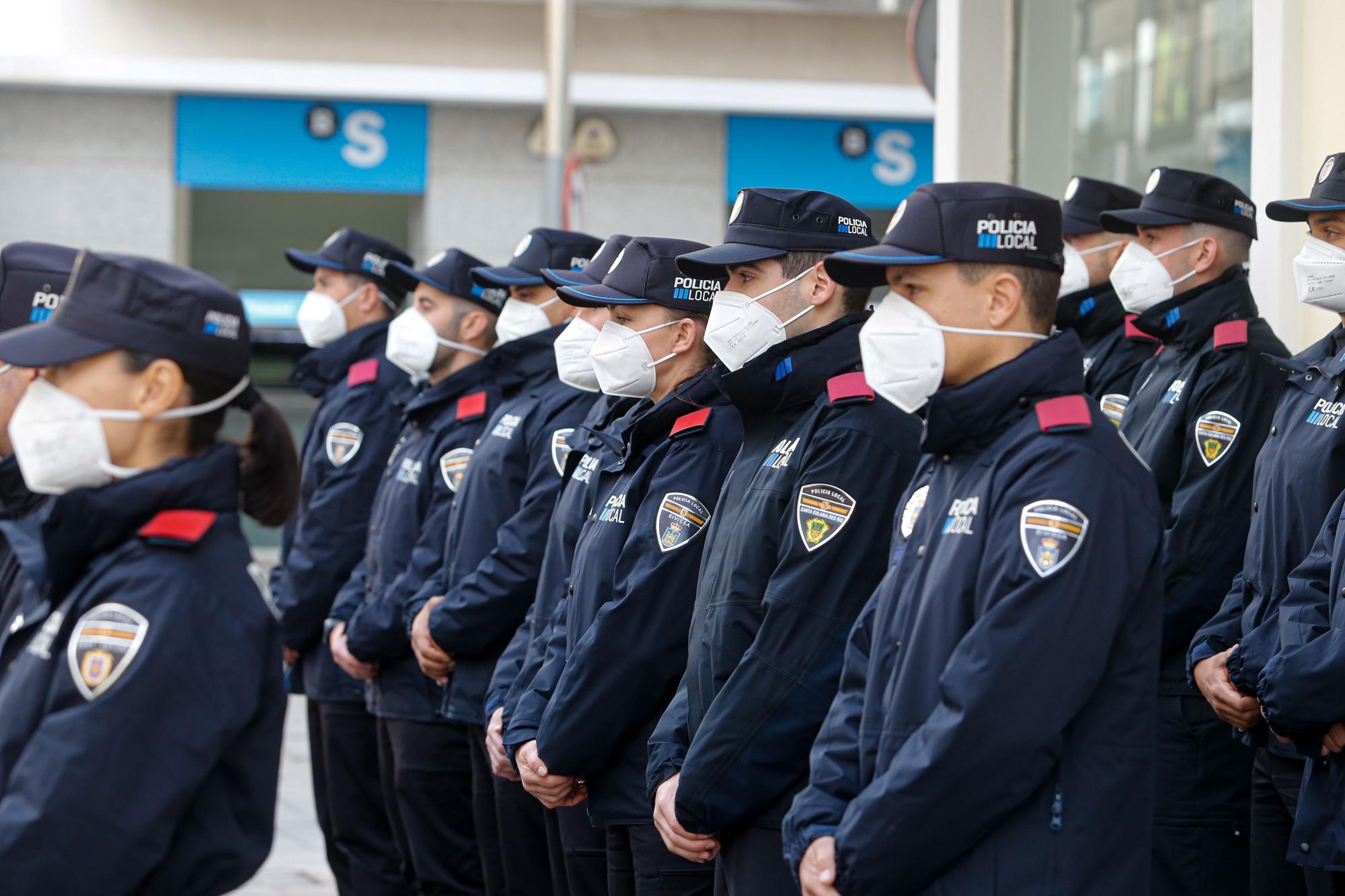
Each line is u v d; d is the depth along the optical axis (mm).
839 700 2854
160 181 14195
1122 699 2564
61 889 2273
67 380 2533
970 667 2479
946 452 2742
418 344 5520
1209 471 3912
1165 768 3852
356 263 6273
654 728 3705
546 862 4527
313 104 14312
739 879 3189
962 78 7043
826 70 14906
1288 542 3561
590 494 4195
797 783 3129
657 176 14805
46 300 3211
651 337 3971
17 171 14078
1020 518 2547
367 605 5168
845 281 2881
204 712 2402
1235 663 3533
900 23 14898
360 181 14445
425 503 5324
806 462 3209
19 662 2480
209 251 14562
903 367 2783
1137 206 4965
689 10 14672
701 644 3342
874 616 2809
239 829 2510
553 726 3697
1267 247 5016
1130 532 2561
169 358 2537
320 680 5695
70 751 2305
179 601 2420
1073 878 2492
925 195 2783
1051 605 2486
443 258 5562
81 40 13922
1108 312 4941
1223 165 5703
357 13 14297
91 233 14164
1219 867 3840
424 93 14188
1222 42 5707
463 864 5102
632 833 3717
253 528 13188
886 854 2486
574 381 4516
